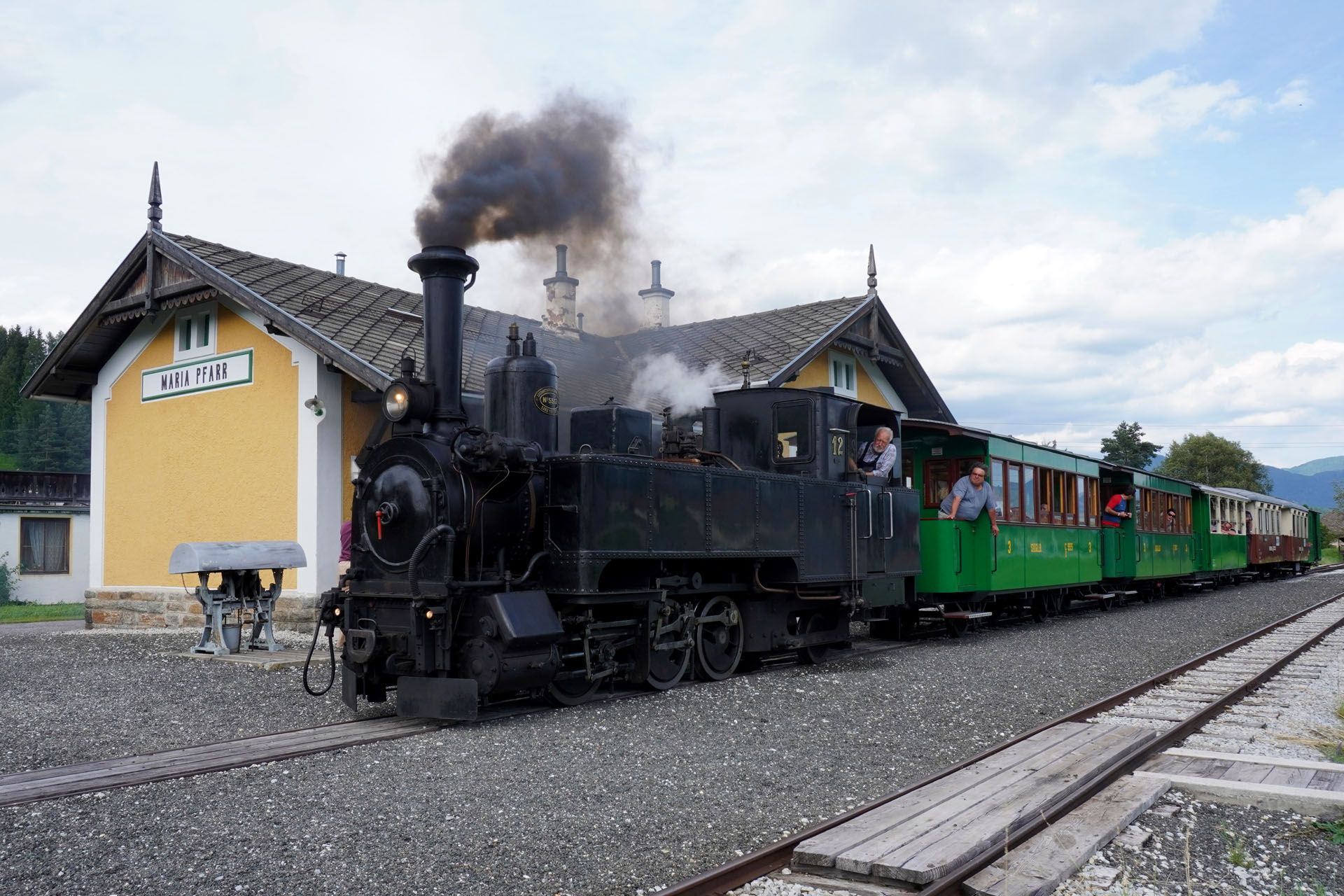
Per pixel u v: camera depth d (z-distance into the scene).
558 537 8.07
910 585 13.33
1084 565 18.28
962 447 14.90
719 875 3.92
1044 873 4.01
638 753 6.24
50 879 4.02
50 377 16.28
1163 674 9.62
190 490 14.59
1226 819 5.03
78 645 12.58
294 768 5.80
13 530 24.28
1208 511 26.22
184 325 14.99
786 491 10.36
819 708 7.88
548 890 3.96
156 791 5.30
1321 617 17.02
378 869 4.14
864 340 18.78
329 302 13.68
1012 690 8.88
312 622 12.56
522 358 8.41
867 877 3.98
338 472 13.00
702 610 9.49
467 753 6.20
